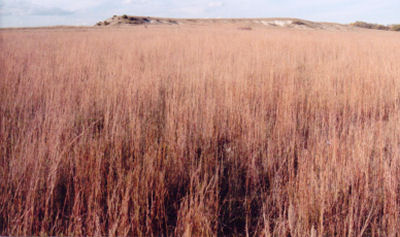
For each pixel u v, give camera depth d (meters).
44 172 2.62
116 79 5.36
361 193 2.48
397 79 5.80
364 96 5.09
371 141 3.06
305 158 2.90
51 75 5.75
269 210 2.54
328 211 2.25
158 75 6.16
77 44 12.34
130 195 2.36
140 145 3.17
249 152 3.21
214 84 5.42
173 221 2.44
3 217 2.29
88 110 4.32
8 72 5.77
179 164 2.89
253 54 9.18
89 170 2.67
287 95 4.82
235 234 2.35
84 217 2.36
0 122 3.68
